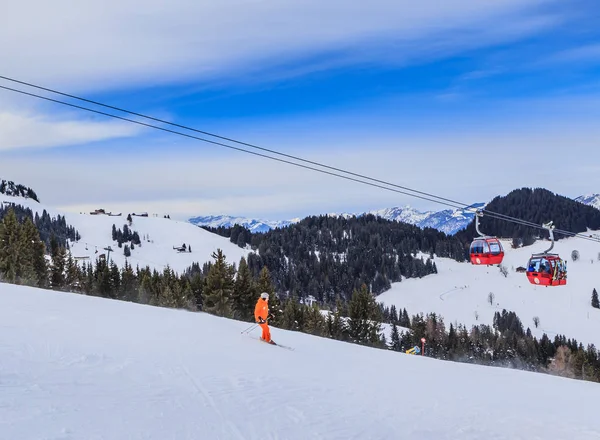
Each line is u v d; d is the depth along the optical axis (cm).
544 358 15000
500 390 1397
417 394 1164
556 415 1086
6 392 721
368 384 1212
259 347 1602
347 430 776
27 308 1769
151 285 8081
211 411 776
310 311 8450
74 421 634
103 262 8175
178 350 1293
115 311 1978
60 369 909
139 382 898
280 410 838
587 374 10581
